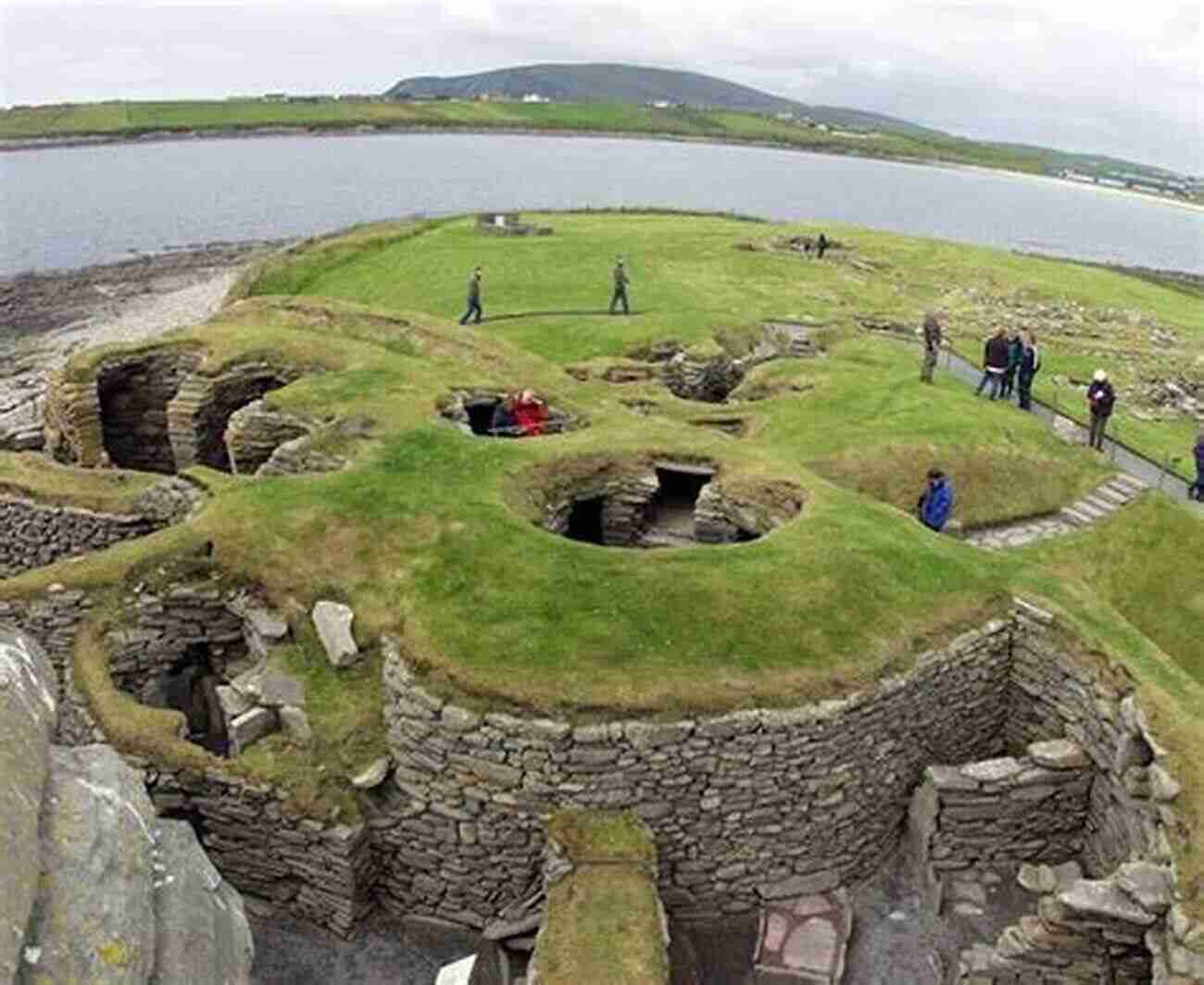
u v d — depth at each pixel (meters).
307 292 52.75
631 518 22.27
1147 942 12.66
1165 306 58.34
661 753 14.23
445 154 175.25
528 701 14.30
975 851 15.98
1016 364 31.45
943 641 16.72
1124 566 24.53
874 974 14.48
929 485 22.64
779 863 15.33
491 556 17.50
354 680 16.33
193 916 5.87
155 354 29.89
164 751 14.96
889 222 123.31
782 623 16.12
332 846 14.62
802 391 31.72
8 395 42.25
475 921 15.09
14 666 6.09
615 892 13.17
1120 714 15.26
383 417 23.72
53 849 5.23
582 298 44.00
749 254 57.19
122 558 17.81
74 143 167.38
